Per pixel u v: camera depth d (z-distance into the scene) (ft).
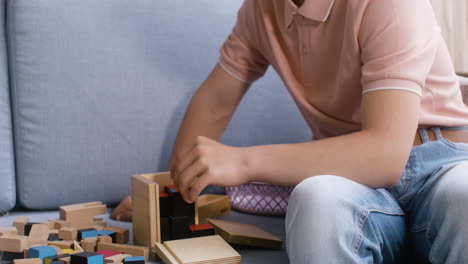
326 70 3.34
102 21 4.46
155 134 4.61
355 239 2.41
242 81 4.06
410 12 2.83
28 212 4.40
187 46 4.70
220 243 3.10
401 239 2.80
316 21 3.21
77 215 3.79
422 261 2.82
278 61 3.59
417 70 2.74
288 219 2.56
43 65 4.32
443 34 6.06
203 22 4.76
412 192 2.96
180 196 3.32
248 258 3.18
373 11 2.89
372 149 2.65
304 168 2.71
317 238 2.37
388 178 2.69
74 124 4.41
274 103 4.94
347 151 2.68
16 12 4.28
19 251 2.97
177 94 4.67
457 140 3.10
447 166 2.84
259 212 4.36
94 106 4.44
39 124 4.33
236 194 4.55
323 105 3.44
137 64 4.55
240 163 2.77
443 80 3.15
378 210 2.62
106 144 4.49
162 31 4.62
